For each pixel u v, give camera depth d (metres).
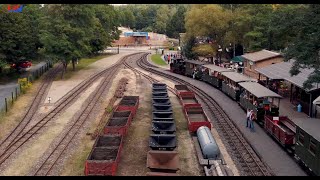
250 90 39.69
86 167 23.86
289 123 33.25
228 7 83.88
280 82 49.12
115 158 25.41
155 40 149.25
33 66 78.25
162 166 24.38
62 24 62.47
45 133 34.38
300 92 42.25
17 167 26.59
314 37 27.06
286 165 26.78
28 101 47.09
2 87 56.31
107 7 107.50
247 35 71.12
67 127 36.31
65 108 43.75
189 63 68.81
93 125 37.22
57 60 61.69
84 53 67.00
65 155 28.95
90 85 58.53
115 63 85.94
